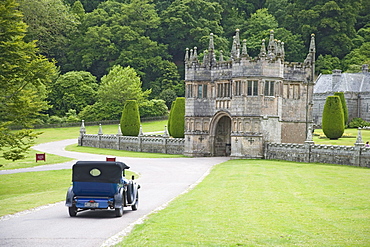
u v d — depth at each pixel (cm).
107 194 2369
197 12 14100
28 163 5734
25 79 3912
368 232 1895
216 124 6162
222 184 3478
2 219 2336
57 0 12862
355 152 4528
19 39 3875
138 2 14050
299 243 1738
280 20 14662
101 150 7562
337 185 3272
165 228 1986
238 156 5659
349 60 12344
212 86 6138
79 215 2430
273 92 5619
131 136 7750
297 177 3766
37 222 2223
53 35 13450
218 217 2208
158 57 13475
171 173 4431
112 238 1869
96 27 13675
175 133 7419
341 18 12888
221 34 14200
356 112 9944
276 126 5656
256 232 1906
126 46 13762
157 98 12912
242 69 5597
